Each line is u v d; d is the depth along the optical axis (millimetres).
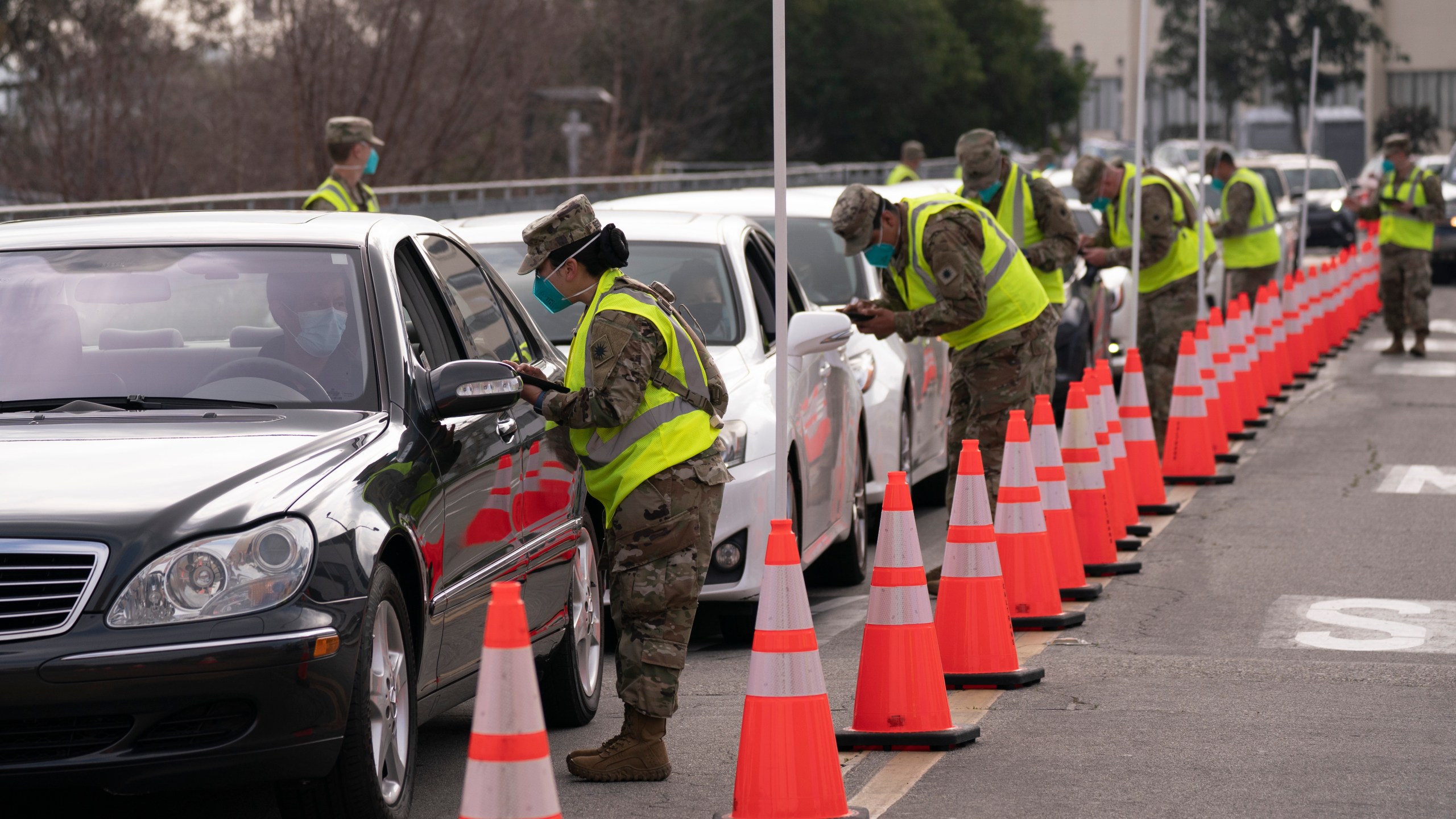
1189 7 157750
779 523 8180
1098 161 21188
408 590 8242
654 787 9125
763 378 13188
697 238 14523
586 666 10844
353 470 7906
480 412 8719
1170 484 20609
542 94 75000
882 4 104125
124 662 6957
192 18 59062
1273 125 128750
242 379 8672
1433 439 24031
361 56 63688
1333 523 17781
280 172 61312
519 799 6023
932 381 18906
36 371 8773
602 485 8891
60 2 56969
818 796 8070
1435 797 8672
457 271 10344
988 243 13984
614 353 8594
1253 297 31578
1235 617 13438
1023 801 8688
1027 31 118812
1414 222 34688
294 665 7176
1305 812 8445
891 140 109188
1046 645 12484
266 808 8961
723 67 93562
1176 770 9219
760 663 8125
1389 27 172750
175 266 9250
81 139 56250
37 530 7125
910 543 9773
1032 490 13102
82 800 9078
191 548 7176
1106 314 25969
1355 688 11117
